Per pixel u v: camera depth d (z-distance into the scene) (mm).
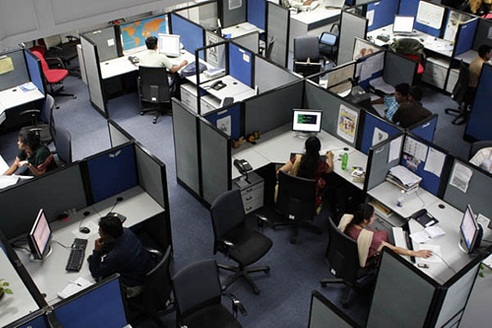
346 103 4566
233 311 3637
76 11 1481
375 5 6934
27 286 2961
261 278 4172
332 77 5203
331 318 2756
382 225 4090
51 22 1448
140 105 6285
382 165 4137
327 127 4922
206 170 4621
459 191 3914
